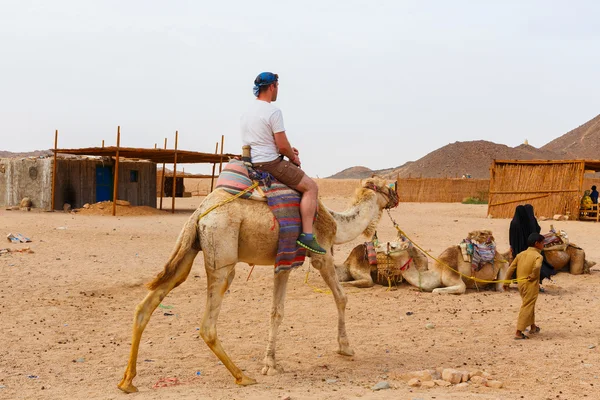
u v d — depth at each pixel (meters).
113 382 6.74
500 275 12.63
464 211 41.25
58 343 8.49
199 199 54.91
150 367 7.39
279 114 7.05
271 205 6.91
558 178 33.41
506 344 8.52
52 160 32.19
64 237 20.59
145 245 19.34
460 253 12.50
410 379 6.71
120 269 14.60
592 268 15.76
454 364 7.48
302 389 6.31
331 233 7.63
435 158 152.25
